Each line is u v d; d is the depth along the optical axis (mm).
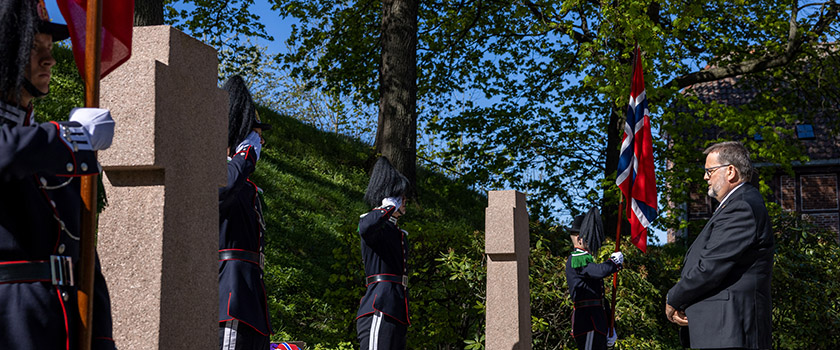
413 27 14539
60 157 1869
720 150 4254
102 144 2016
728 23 16516
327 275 9531
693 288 3986
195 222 2883
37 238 1913
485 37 18703
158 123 2668
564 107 17344
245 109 3791
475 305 7391
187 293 2812
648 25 11234
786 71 16484
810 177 26484
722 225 3988
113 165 2664
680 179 13891
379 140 14484
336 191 13469
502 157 16797
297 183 12844
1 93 1810
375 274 5355
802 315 9383
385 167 5559
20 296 1853
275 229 10352
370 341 5230
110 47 2348
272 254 9391
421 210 14469
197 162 2914
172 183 2744
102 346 2121
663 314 9453
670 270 9633
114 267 2699
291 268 9109
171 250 2729
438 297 7449
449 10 18453
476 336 7020
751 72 15281
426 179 18203
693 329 4039
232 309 3535
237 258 3664
